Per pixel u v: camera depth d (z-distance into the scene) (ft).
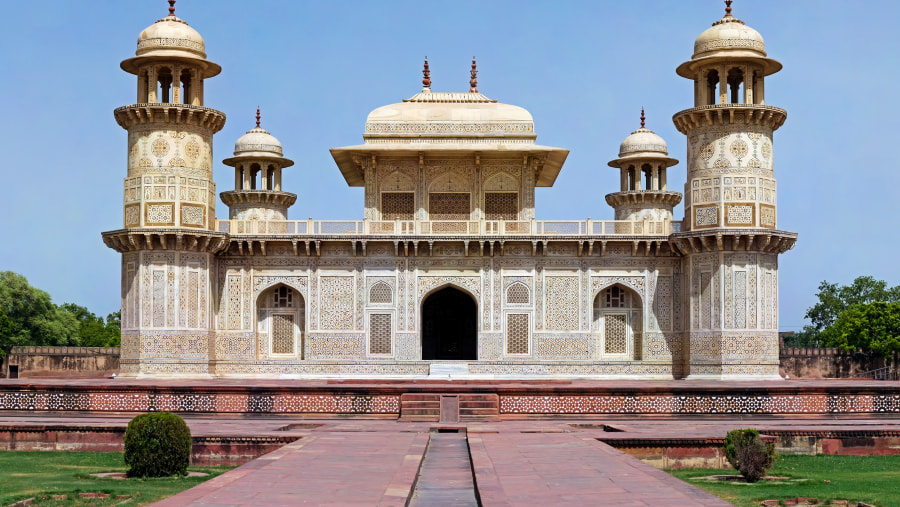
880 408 62.59
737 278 79.10
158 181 79.77
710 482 40.57
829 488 38.70
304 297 85.05
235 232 85.10
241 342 84.53
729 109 79.56
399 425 56.18
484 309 84.99
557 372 84.28
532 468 36.06
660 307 84.94
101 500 34.73
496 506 28.07
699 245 80.84
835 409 62.18
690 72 83.92
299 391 61.77
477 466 36.63
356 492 30.60
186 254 80.33
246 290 85.05
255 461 37.76
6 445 51.13
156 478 40.83
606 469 35.73
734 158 79.87
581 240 84.33
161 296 79.30
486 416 60.70
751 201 79.10
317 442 44.86
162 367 78.89
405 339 84.89
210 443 46.03
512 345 84.94
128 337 79.92
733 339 78.74
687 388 61.41
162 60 80.64
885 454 50.24
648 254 85.15
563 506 28.04
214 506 28.04
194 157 81.35
